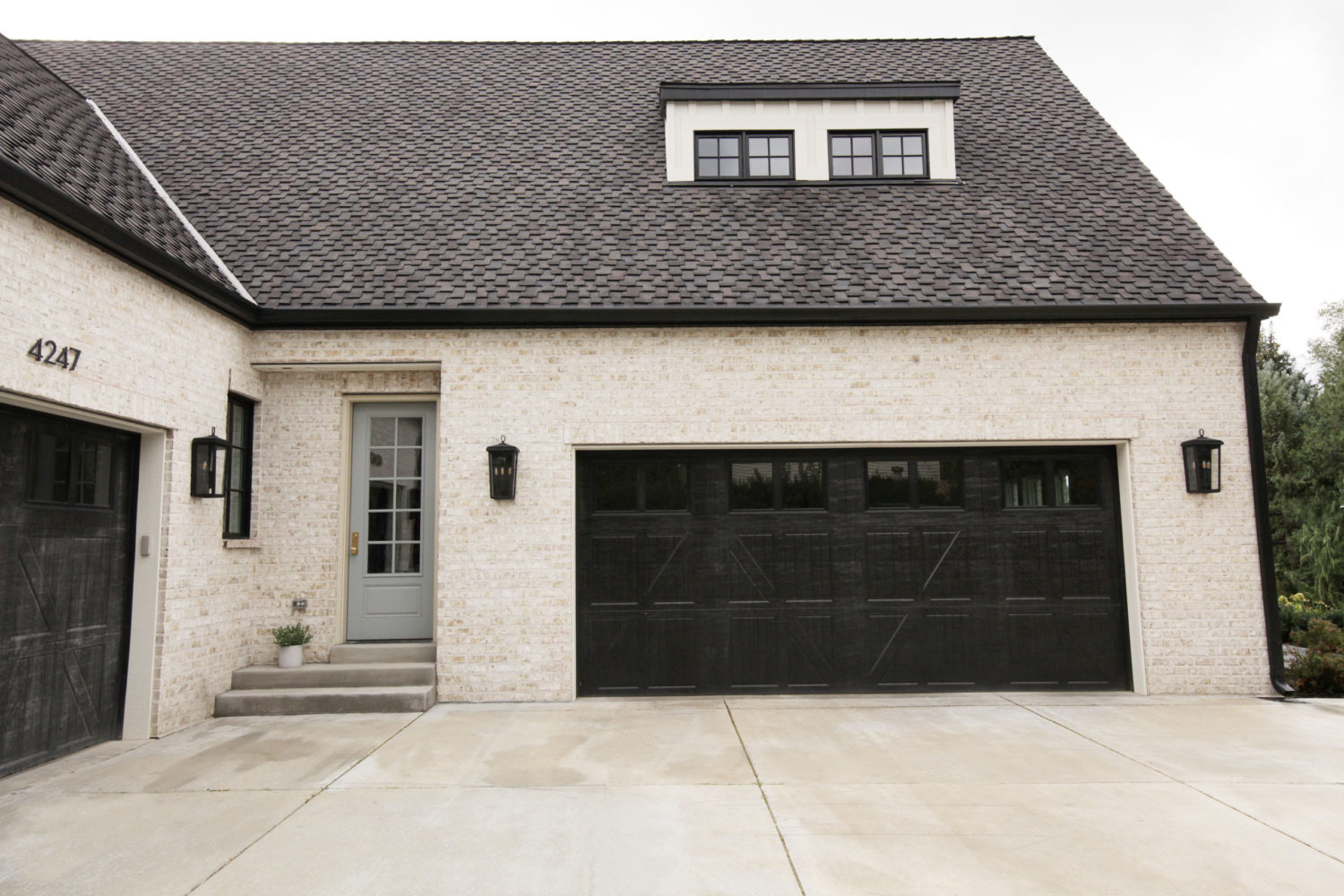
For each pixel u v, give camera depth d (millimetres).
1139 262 8578
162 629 6605
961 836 4461
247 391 8016
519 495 7996
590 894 3814
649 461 8336
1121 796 5086
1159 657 7938
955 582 8266
